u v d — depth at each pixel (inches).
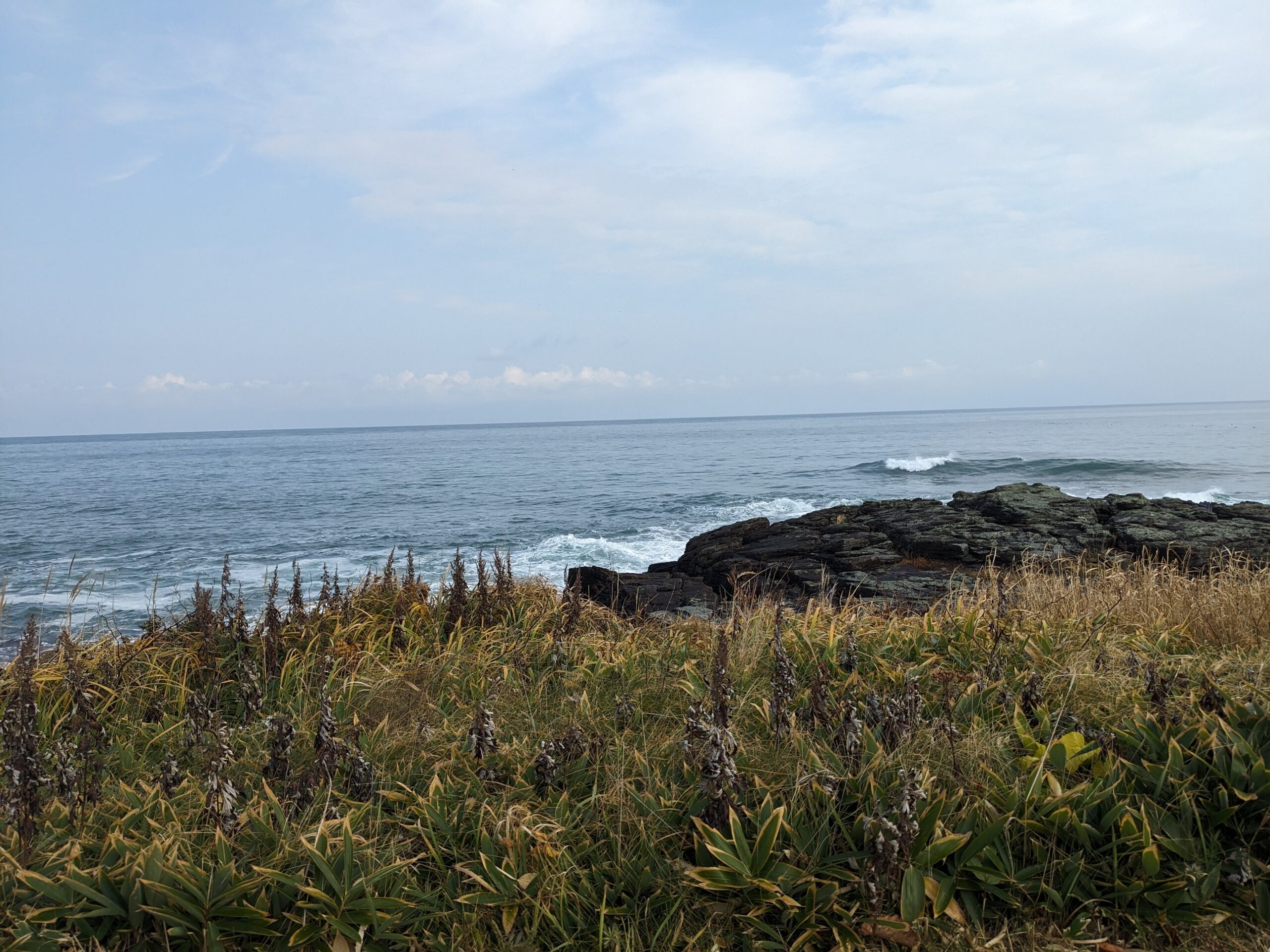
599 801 122.8
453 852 111.9
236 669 181.9
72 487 2058.3
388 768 138.3
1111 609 217.2
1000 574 362.3
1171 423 4200.3
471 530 1054.4
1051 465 1638.8
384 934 97.8
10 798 107.7
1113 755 128.5
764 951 98.0
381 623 221.5
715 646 187.2
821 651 182.4
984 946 97.5
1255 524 488.4
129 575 743.1
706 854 109.8
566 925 102.9
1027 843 111.5
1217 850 110.3
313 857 101.7
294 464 3125.0
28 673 152.3
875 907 98.3
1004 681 155.3
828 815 112.9
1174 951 96.9
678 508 1217.4
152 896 96.7
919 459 1996.8
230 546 957.2
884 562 459.5
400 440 7106.3
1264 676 158.1
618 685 177.2
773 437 4429.1
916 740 130.5
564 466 2461.9
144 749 151.2
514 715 160.4
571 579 429.7
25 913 93.1
